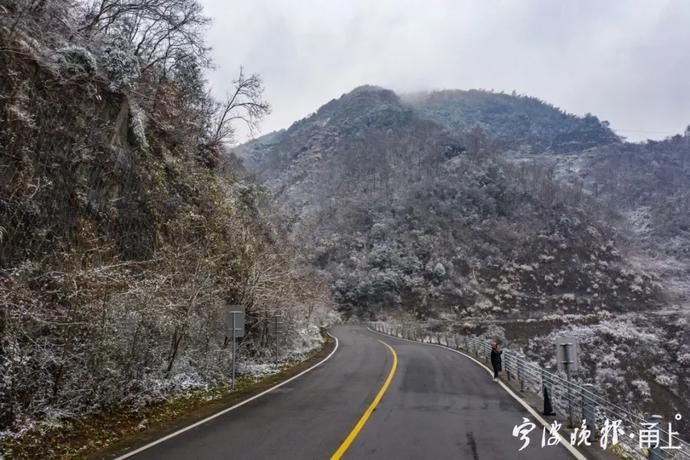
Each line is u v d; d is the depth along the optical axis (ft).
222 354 59.00
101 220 47.91
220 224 68.95
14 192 36.37
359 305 342.03
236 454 25.44
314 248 388.78
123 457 25.11
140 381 40.86
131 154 55.98
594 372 197.16
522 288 371.15
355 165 577.43
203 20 75.51
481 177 512.63
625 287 373.20
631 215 564.30
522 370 55.26
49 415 31.32
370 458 24.76
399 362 79.92
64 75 47.83
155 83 73.92
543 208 476.13
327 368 71.72
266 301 72.59
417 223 429.38
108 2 65.72
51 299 34.24
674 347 228.84
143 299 38.65
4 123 38.04
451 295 345.31
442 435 30.25
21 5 44.21
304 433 30.42
